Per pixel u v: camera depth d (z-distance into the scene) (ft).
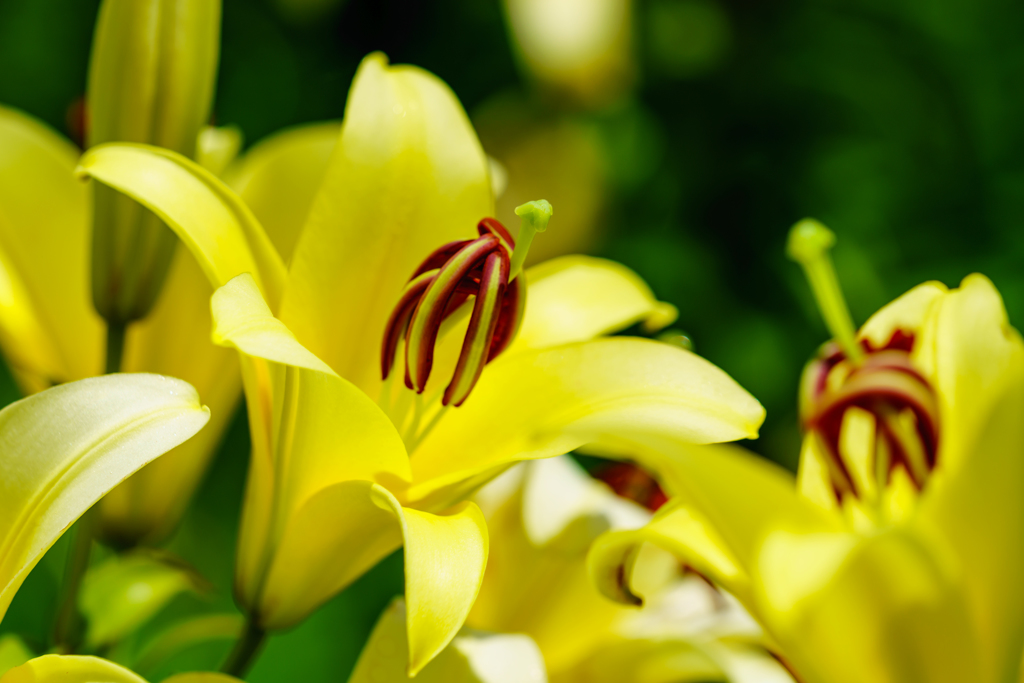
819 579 1.85
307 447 2.02
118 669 1.93
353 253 2.09
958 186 4.27
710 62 4.24
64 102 4.12
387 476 2.01
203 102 2.19
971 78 4.30
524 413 2.06
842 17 4.26
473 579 1.95
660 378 2.04
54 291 2.30
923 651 1.89
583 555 2.26
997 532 1.90
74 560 2.22
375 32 4.25
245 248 2.06
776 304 4.15
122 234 2.18
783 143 4.28
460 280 2.04
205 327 2.26
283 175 2.28
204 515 3.68
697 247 4.18
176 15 2.15
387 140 2.10
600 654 2.25
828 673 1.89
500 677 2.06
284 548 2.05
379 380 2.12
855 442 2.07
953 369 2.01
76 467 1.96
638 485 2.35
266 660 3.51
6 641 2.19
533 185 4.07
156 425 1.97
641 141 4.19
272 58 4.30
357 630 3.62
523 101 4.14
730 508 1.87
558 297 2.21
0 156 2.30
